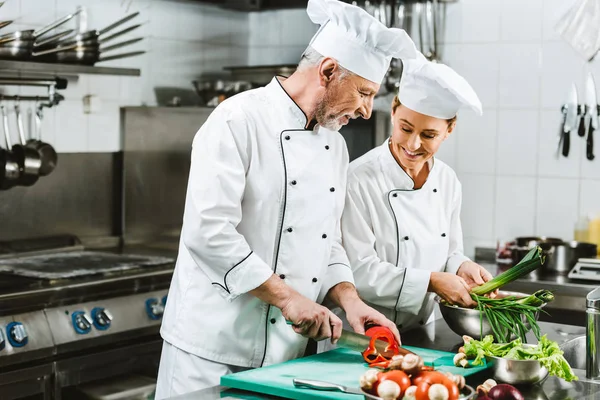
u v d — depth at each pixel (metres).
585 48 3.75
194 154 2.04
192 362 2.13
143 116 3.86
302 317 1.91
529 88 3.89
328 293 2.21
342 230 2.35
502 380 1.80
